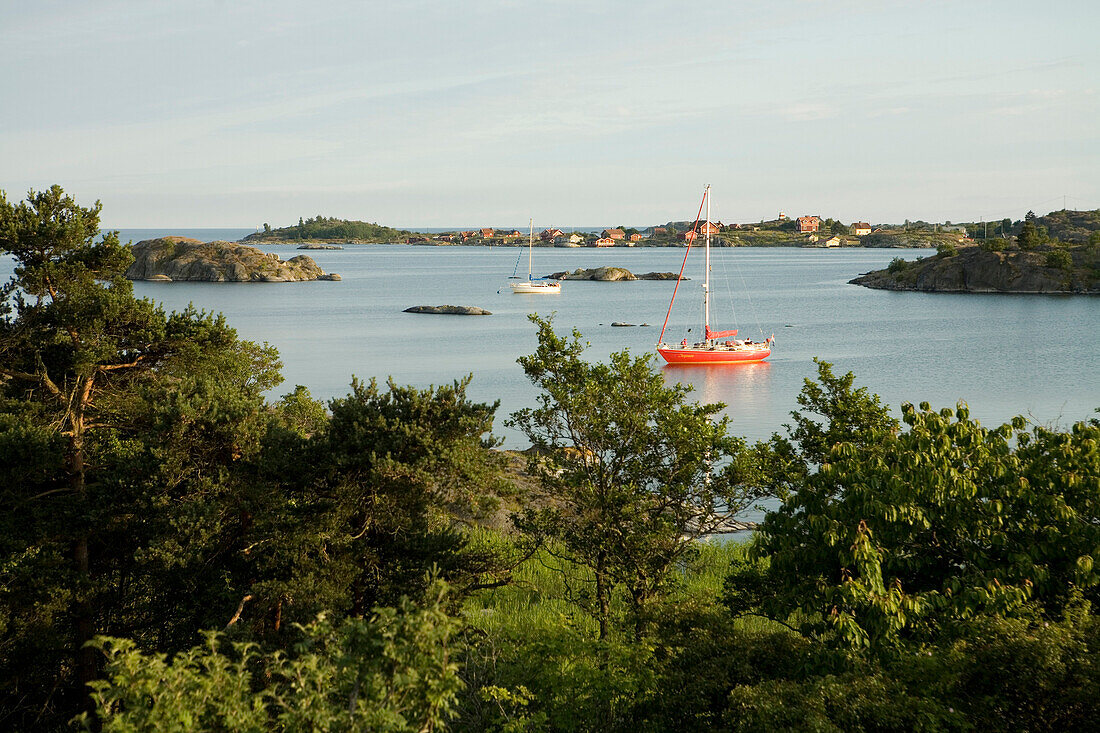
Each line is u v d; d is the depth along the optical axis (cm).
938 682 929
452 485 1653
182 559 1459
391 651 765
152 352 1894
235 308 13738
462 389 1730
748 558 1364
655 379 1680
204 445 1628
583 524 1638
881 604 1034
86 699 1605
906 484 1155
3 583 1525
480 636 1441
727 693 1064
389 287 19100
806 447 1758
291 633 1402
